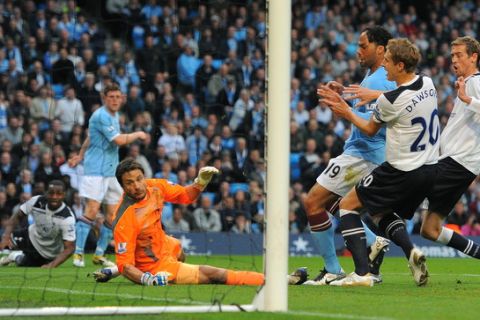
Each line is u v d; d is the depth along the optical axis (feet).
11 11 114.62
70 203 97.86
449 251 102.53
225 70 119.03
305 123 120.37
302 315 33.17
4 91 108.99
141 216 45.24
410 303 38.55
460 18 150.20
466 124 51.70
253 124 117.39
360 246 48.01
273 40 35.04
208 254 97.25
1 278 54.03
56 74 111.75
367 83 49.67
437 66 138.72
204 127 114.21
